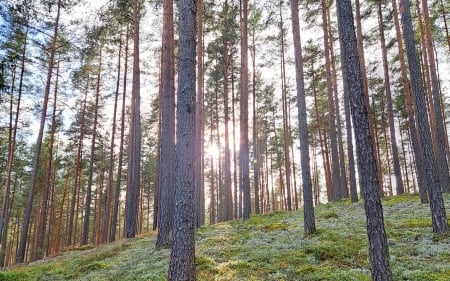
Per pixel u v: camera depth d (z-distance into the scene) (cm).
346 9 711
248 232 1384
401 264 783
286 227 1384
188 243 715
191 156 758
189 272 701
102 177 3716
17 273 1294
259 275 791
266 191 4625
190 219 730
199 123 1942
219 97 3303
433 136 2150
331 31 2420
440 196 1027
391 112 2123
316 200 4431
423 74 2517
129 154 2359
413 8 2134
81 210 4809
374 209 625
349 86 687
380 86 3062
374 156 650
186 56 794
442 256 820
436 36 2336
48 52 2159
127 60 2559
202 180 2639
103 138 3300
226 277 785
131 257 1226
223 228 1625
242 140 1817
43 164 3378
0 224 2131
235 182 3256
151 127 3606
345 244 977
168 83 1423
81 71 2244
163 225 1291
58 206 4462
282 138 3966
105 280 959
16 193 3931
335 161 2130
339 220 1406
